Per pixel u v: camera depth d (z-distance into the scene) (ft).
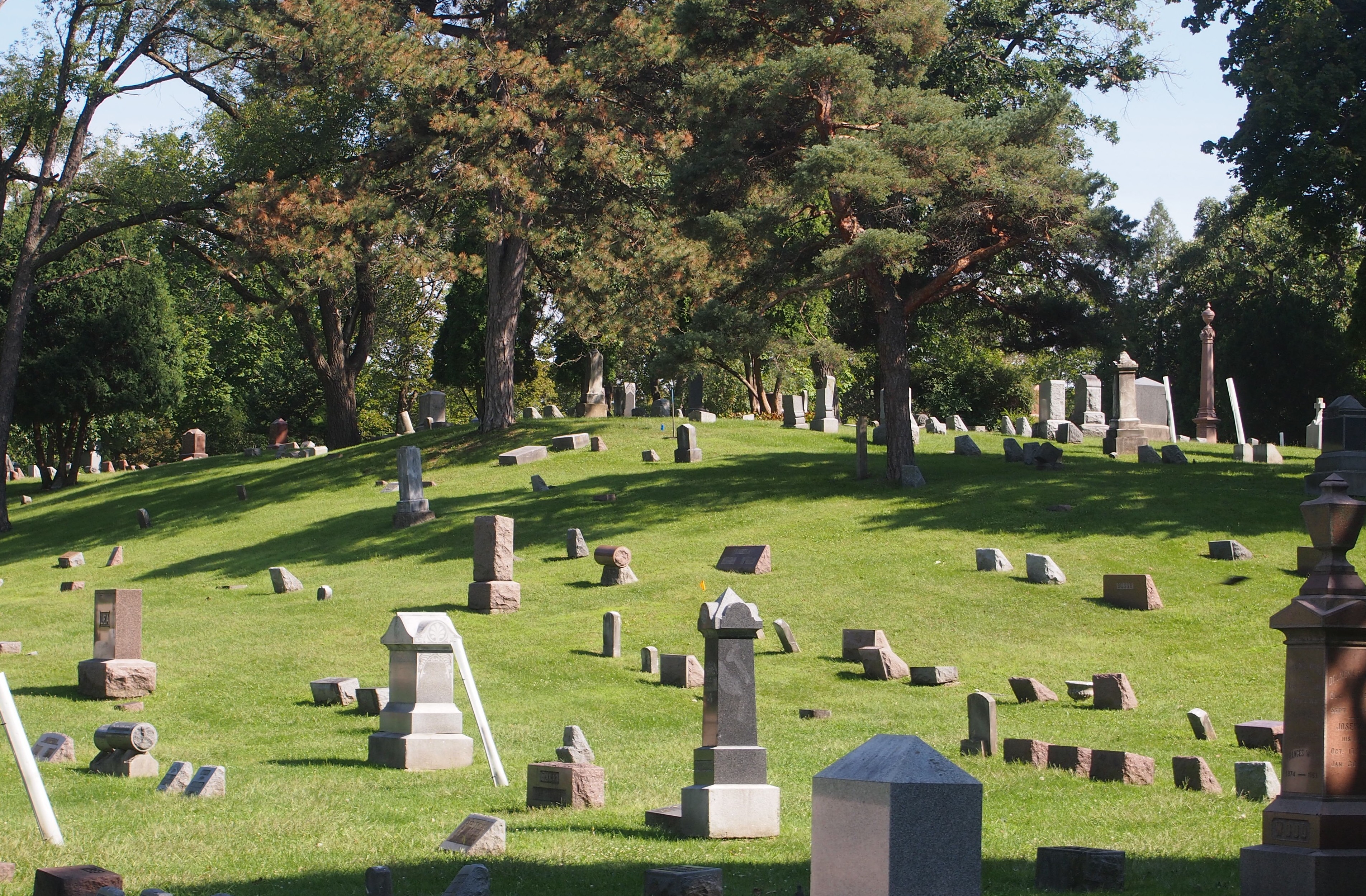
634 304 157.89
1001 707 66.18
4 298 195.42
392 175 161.58
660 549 107.96
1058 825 40.06
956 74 183.21
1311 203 120.26
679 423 171.73
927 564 97.30
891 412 126.62
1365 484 100.37
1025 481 121.80
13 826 39.06
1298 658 30.50
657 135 151.12
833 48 117.50
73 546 142.20
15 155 166.81
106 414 208.74
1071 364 272.31
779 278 130.72
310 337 194.18
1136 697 67.46
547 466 147.43
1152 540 99.45
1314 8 125.49
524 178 148.97
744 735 39.81
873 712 65.82
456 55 150.92
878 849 21.43
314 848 35.94
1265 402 233.35
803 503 120.37
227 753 56.13
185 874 32.81
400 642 53.36
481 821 35.99
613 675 75.25
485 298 215.31
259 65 171.32
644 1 161.68
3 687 37.09
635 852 35.88
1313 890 28.86
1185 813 41.88
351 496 148.05
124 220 170.09
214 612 96.43
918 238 115.65
